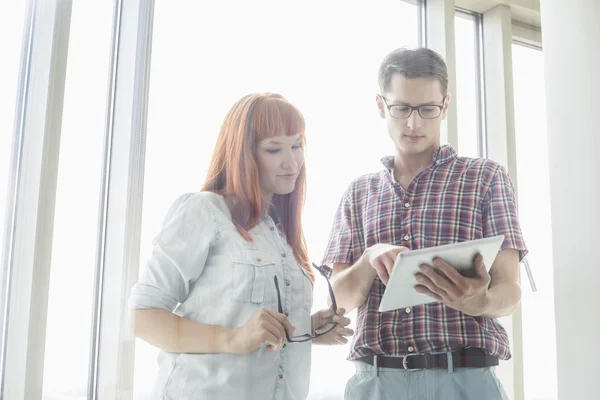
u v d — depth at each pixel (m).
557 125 1.14
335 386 1.02
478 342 1.01
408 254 0.78
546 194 1.35
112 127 1.04
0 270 0.93
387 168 1.13
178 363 0.92
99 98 1.04
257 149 1.07
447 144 1.27
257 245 0.99
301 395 0.98
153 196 1.04
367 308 1.05
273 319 0.96
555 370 1.21
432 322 1.02
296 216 1.08
